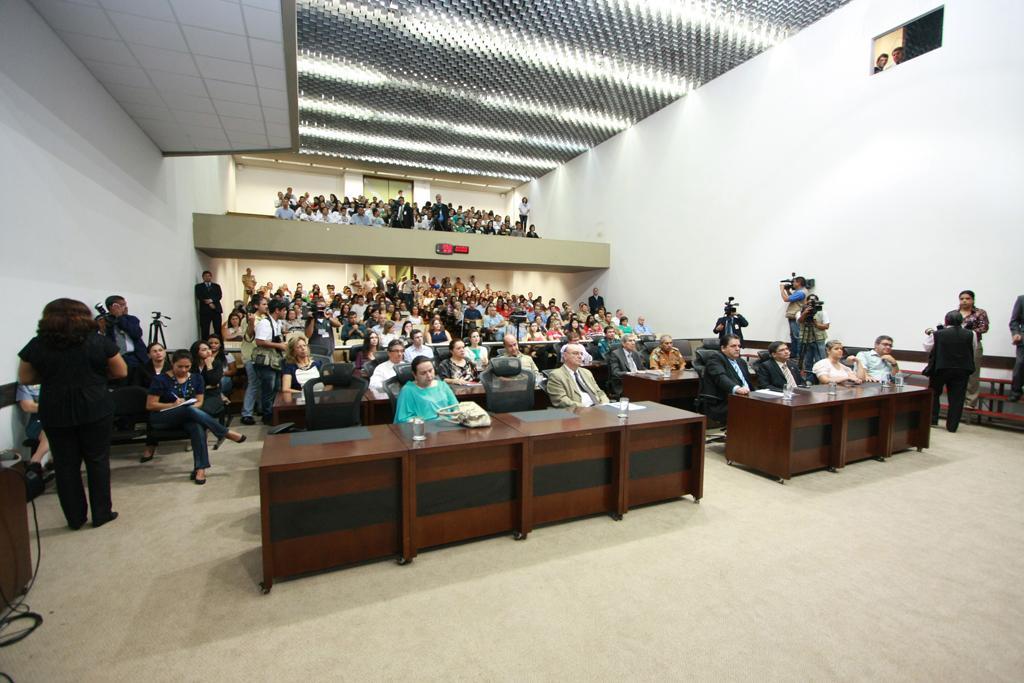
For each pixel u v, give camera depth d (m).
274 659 1.74
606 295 12.77
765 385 4.70
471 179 16.61
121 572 2.36
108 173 4.80
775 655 1.77
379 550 2.45
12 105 3.31
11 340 3.29
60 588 2.21
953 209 5.86
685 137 10.04
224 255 9.98
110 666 1.71
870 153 6.73
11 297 3.29
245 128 5.73
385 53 8.27
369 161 14.29
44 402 2.66
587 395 4.19
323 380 3.36
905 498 3.32
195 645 1.82
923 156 6.14
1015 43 5.32
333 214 11.14
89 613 2.02
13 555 2.11
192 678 1.65
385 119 11.20
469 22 7.39
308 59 8.50
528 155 13.82
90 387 2.76
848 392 4.23
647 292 11.26
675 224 10.35
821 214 7.41
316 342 6.75
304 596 2.15
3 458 2.29
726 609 2.05
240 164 14.41
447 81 9.30
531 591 2.18
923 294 6.17
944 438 5.02
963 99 5.75
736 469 4.00
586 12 7.16
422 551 2.56
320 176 15.43
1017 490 3.49
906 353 6.35
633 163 11.60
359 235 10.40
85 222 4.33
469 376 5.02
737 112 8.82
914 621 1.97
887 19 6.50
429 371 3.43
